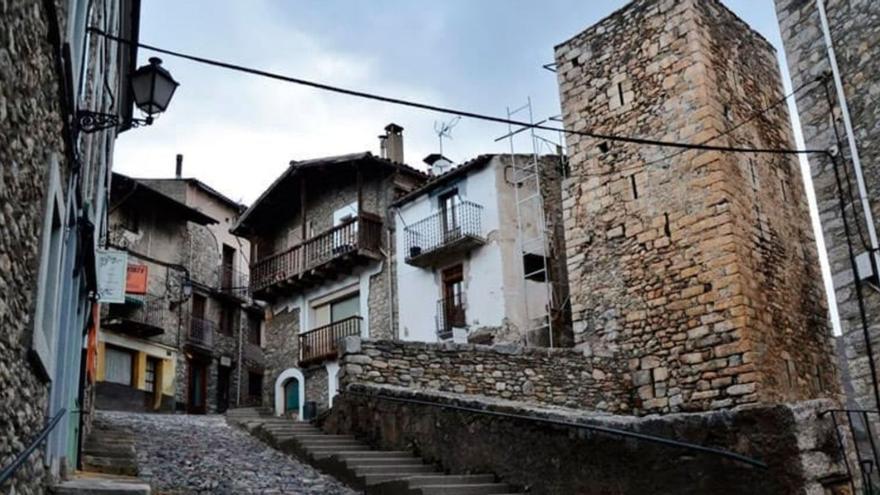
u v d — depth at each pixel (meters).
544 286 17.84
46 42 4.50
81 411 8.68
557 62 15.30
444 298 18.48
